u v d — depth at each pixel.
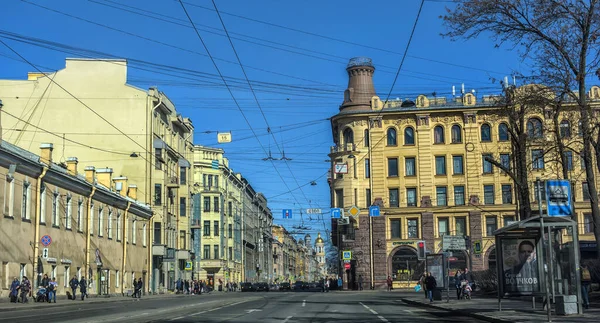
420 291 57.22
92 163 57.31
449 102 64.00
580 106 21.69
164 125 64.38
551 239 20.36
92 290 45.62
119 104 58.34
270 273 141.25
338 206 64.38
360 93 66.00
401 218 62.81
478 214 61.47
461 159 62.78
